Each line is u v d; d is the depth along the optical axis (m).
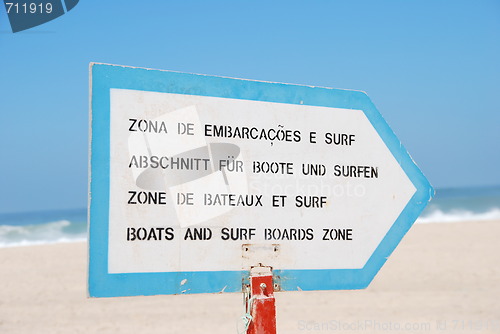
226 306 8.37
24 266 12.96
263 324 1.77
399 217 2.14
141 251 1.73
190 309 8.20
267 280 1.83
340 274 2.00
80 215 53.38
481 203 41.41
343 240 2.03
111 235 1.71
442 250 13.12
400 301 8.39
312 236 1.97
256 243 1.88
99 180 1.71
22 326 7.56
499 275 10.15
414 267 11.12
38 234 34.25
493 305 7.99
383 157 2.16
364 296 8.80
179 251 1.78
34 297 9.43
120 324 7.48
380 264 2.07
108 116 1.75
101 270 1.68
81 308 8.48
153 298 9.00
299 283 1.92
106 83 1.77
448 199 45.88
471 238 14.98
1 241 31.75
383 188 2.13
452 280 9.85
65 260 13.81
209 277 1.80
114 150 1.74
